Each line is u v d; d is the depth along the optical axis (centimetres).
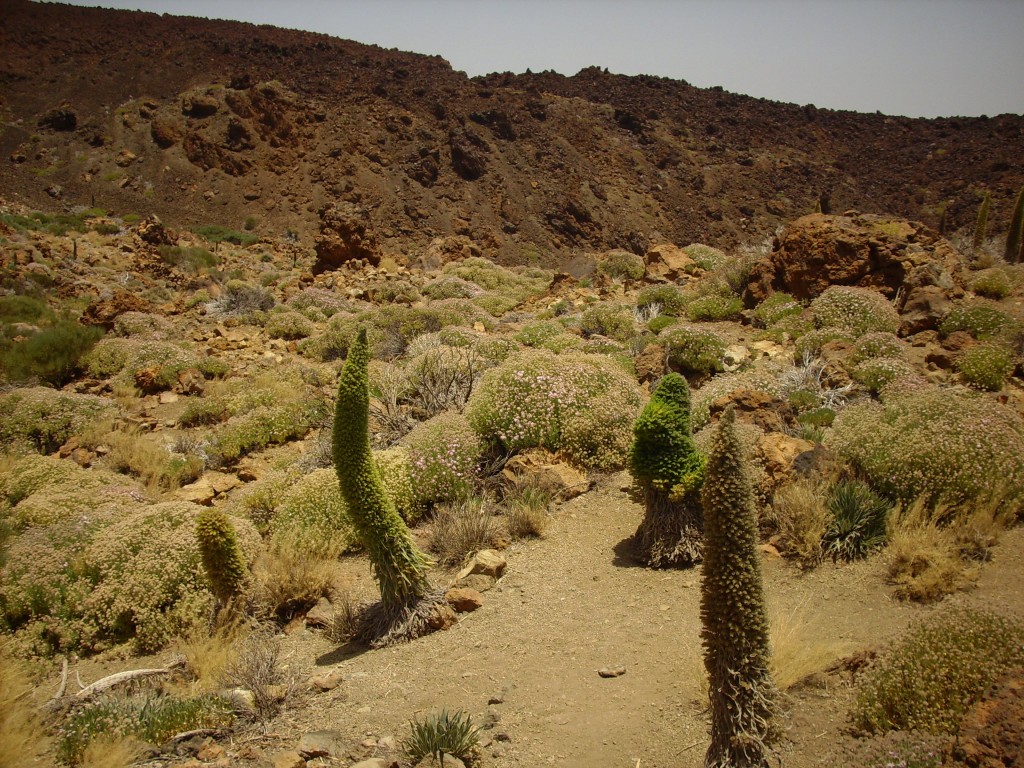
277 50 10200
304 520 859
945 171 9562
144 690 588
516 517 812
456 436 940
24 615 739
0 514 945
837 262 1423
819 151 10806
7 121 7938
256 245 4738
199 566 746
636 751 449
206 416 1384
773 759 413
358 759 461
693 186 9475
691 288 1781
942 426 723
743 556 382
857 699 442
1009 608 478
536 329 1562
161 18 11350
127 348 1731
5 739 500
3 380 1614
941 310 1224
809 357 1144
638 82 12312
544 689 527
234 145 7912
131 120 8094
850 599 588
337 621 669
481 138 8844
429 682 553
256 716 527
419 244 7156
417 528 872
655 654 554
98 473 1077
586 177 8931
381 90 9331
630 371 1237
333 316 2142
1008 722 371
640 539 739
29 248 2852
